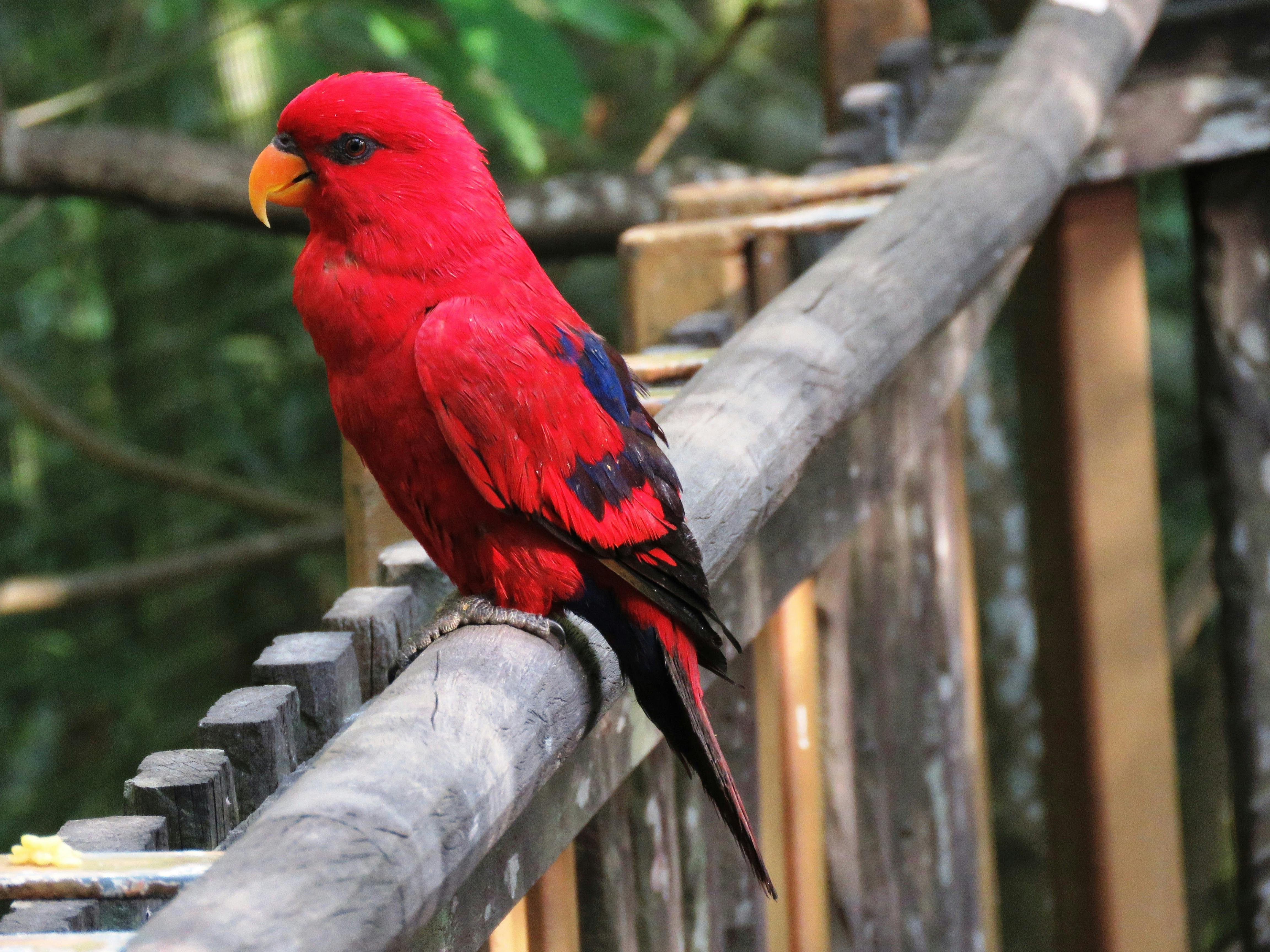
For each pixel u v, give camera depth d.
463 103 11.80
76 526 17.56
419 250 3.82
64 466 17.55
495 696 3.08
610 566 3.74
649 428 4.02
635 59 18.72
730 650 5.01
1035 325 8.67
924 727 7.14
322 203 3.86
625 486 3.77
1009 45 9.61
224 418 17.44
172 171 11.08
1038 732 12.00
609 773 4.24
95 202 12.73
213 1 14.07
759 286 6.31
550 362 3.77
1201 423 8.87
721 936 5.42
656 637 3.81
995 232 5.90
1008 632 11.88
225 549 13.81
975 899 7.54
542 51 10.45
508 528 3.82
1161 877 8.51
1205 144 8.30
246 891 2.19
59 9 15.77
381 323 3.82
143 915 2.87
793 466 4.43
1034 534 8.84
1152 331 15.98
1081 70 7.23
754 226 6.27
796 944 6.04
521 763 3.03
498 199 4.02
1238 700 8.69
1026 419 8.88
